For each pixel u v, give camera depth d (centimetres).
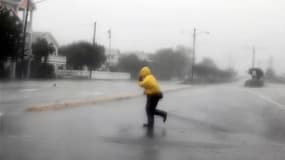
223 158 756
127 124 1188
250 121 1418
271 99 2716
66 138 901
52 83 3691
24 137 890
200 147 863
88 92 2608
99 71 7144
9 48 3975
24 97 1955
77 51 6769
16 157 700
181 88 3975
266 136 1077
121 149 802
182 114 1561
